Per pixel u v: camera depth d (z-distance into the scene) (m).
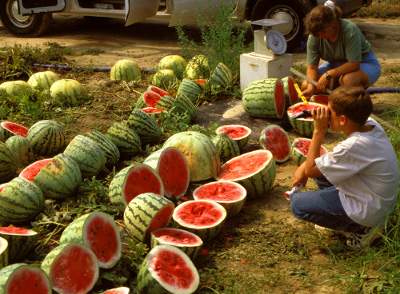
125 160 5.80
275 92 6.61
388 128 6.29
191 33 12.73
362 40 6.61
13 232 3.84
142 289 3.45
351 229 3.99
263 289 3.64
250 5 10.72
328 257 4.01
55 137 5.91
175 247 3.62
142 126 5.93
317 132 3.89
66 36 12.80
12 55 9.45
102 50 11.23
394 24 13.45
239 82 8.34
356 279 3.63
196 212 4.29
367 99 3.59
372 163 3.62
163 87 8.14
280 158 5.71
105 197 4.80
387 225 4.11
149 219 3.91
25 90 7.50
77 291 3.38
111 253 3.77
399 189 4.38
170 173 4.80
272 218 4.54
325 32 6.10
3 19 12.76
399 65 9.39
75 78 9.09
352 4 10.67
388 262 3.62
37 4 11.81
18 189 4.33
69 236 3.71
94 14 11.77
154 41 12.06
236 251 4.09
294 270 3.83
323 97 6.92
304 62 9.58
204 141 5.05
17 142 5.62
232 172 5.07
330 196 3.92
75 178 4.76
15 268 3.13
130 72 8.66
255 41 7.58
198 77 8.30
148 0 10.01
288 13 10.23
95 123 6.92
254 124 6.72
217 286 3.65
